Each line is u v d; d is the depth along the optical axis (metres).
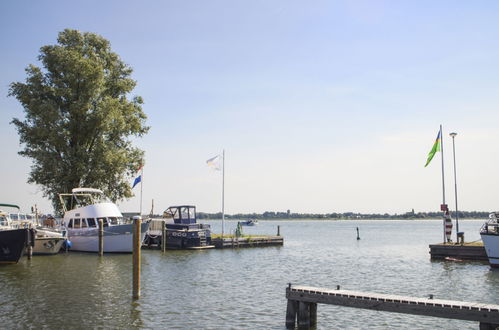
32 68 52.75
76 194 48.69
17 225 43.22
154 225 54.78
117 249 46.06
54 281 29.11
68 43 54.19
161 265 38.59
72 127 52.22
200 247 54.28
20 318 19.59
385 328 18.38
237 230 64.50
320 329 18.23
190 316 20.27
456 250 42.81
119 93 57.53
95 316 20.05
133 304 22.50
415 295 26.48
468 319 15.02
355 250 60.22
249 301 23.69
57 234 43.97
